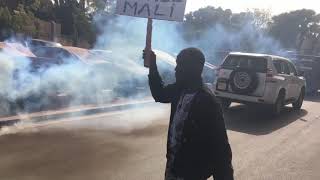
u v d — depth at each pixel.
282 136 9.98
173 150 3.19
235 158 7.77
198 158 3.12
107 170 6.50
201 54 3.21
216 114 3.07
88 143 8.00
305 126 11.45
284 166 7.38
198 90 3.15
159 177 6.29
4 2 33.50
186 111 3.12
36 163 6.60
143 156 7.39
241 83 12.57
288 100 13.92
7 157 6.80
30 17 33.03
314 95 21.58
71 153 7.26
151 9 4.46
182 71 3.23
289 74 13.86
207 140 3.08
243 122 11.71
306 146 8.99
